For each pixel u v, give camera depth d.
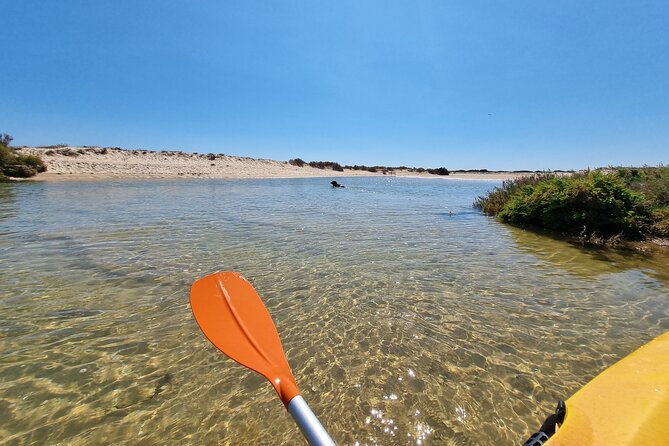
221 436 2.35
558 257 6.71
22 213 10.52
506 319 4.04
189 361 3.17
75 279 5.07
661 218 8.51
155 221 9.81
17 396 2.66
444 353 3.33
